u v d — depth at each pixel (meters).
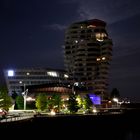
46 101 148.50
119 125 146.88
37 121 87.56
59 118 102.88
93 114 135.88
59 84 199.62
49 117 99.25
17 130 69.38
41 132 86.75
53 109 144.38
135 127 153.75
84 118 117.31
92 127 121.38
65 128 104.12
